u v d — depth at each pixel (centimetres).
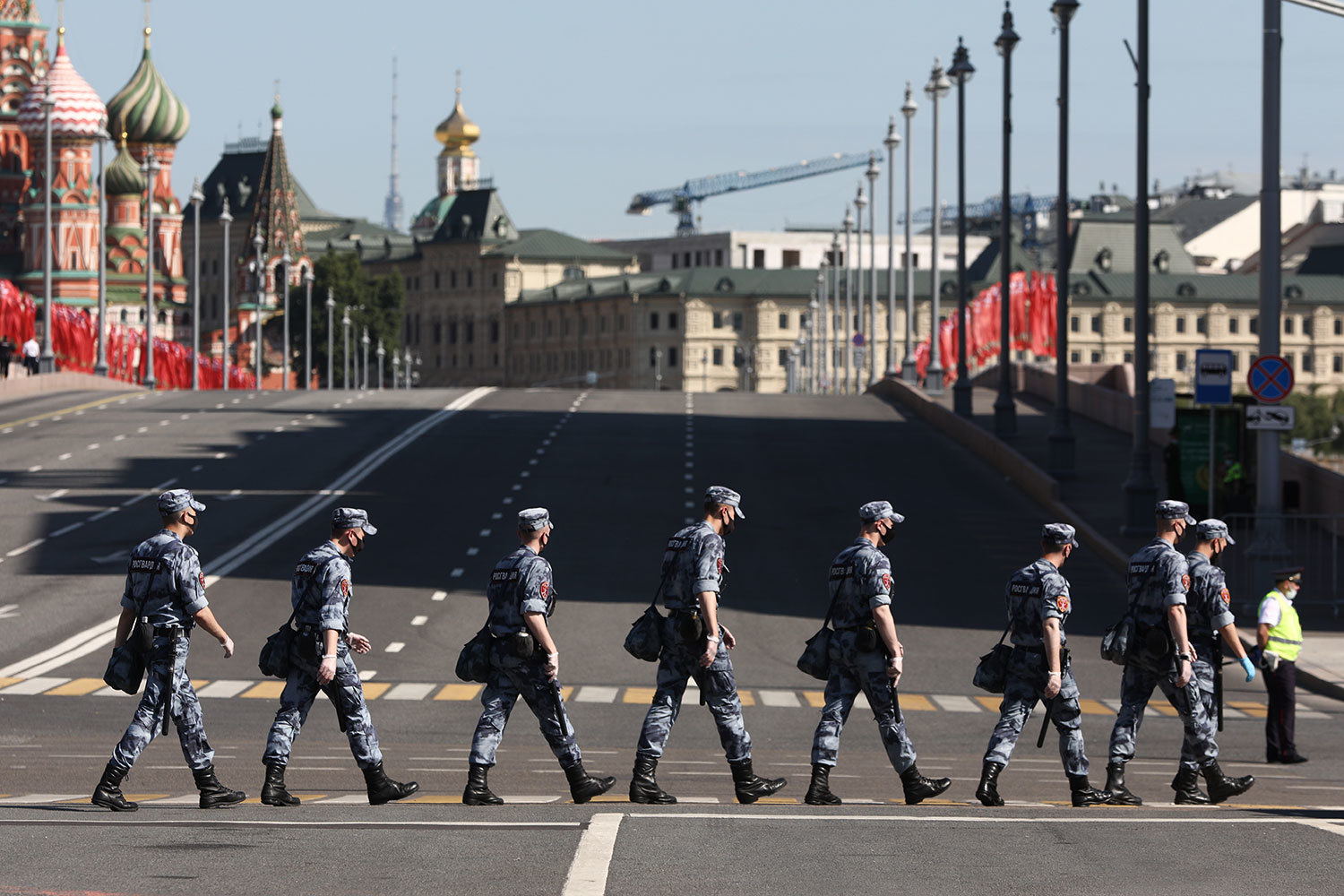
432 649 9788
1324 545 12031
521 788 5403
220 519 14562
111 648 9669
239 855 3697
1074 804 5044
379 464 18125
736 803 4944
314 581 4706
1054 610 4938
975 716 8050
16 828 4056
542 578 4772
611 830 4006
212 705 7956
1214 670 5356
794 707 8194
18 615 10662
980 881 3475
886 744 4869
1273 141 10481
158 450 19088
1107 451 19450
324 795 5141
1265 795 5566
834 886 3400
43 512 14825
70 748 6438
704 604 4775
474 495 16075
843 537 14025
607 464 18238
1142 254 13488
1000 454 18012
